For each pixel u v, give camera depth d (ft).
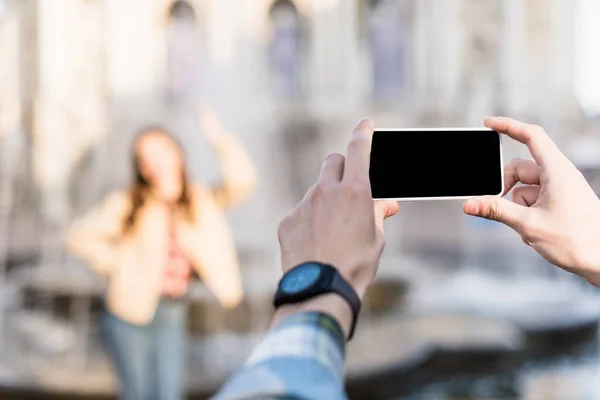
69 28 58.39
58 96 56.03
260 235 35.73
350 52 58.49
